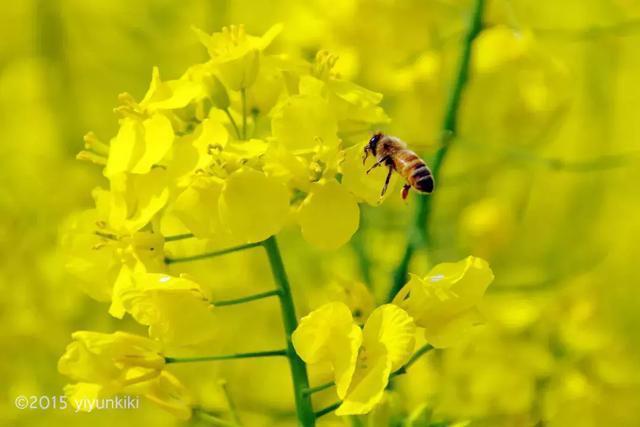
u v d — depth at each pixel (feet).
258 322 2.27
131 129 1.82
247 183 1.80
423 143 2.05
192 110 1.86
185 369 2.22
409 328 1.78
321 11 2.19
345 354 1.79
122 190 1.82
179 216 1.81
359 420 1.92
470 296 1.81
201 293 1.81
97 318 2.29
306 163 1.81
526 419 2.10
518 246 2.34
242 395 2.22
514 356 2.11
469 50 2.13
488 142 2.17
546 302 2.15
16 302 2.27
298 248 2.28
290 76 1.86
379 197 1.82
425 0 2.17
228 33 1.86
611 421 2.11
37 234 2.28
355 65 2.17
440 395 2.09
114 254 1.84
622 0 2.34
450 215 2.28
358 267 2.20
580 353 2.12
